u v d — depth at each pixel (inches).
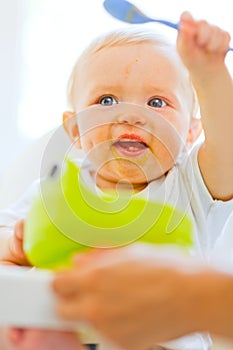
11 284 11.6
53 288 10.8
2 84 61.0
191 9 54.3
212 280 10.3
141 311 10.2
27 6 60.5
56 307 11.1
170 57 27.4
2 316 11.6
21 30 60.7
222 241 26.4
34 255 16.1
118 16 22.3
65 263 15.6
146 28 28.6
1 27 60.6
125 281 10.2
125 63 27.2
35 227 16.3
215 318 10.2
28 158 36.5
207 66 21.3
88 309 10.3
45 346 14.2
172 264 10.5
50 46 60.6
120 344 10.5
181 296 10.2
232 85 22.4
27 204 29.5
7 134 61.1
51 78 60.8
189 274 10.3
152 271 10.3
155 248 11.6
